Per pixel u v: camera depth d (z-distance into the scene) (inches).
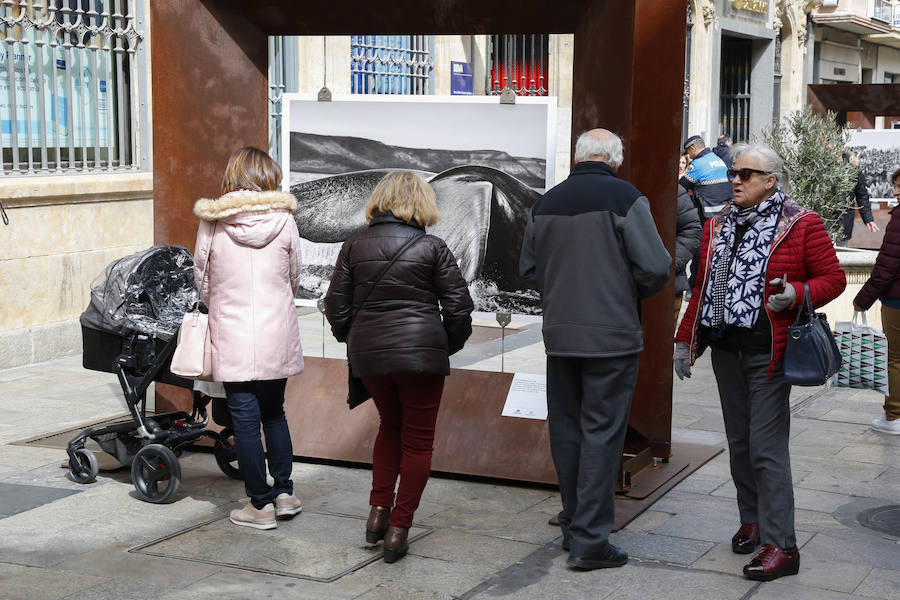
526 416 234.8
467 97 234.7
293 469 237.8
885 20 1116.5
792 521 176.7
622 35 212.7
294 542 190.5
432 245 181.3
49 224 364.5
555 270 177.0
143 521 201.3
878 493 223.0
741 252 177.5
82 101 379.2
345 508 210.8
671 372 239.9
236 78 247.6
